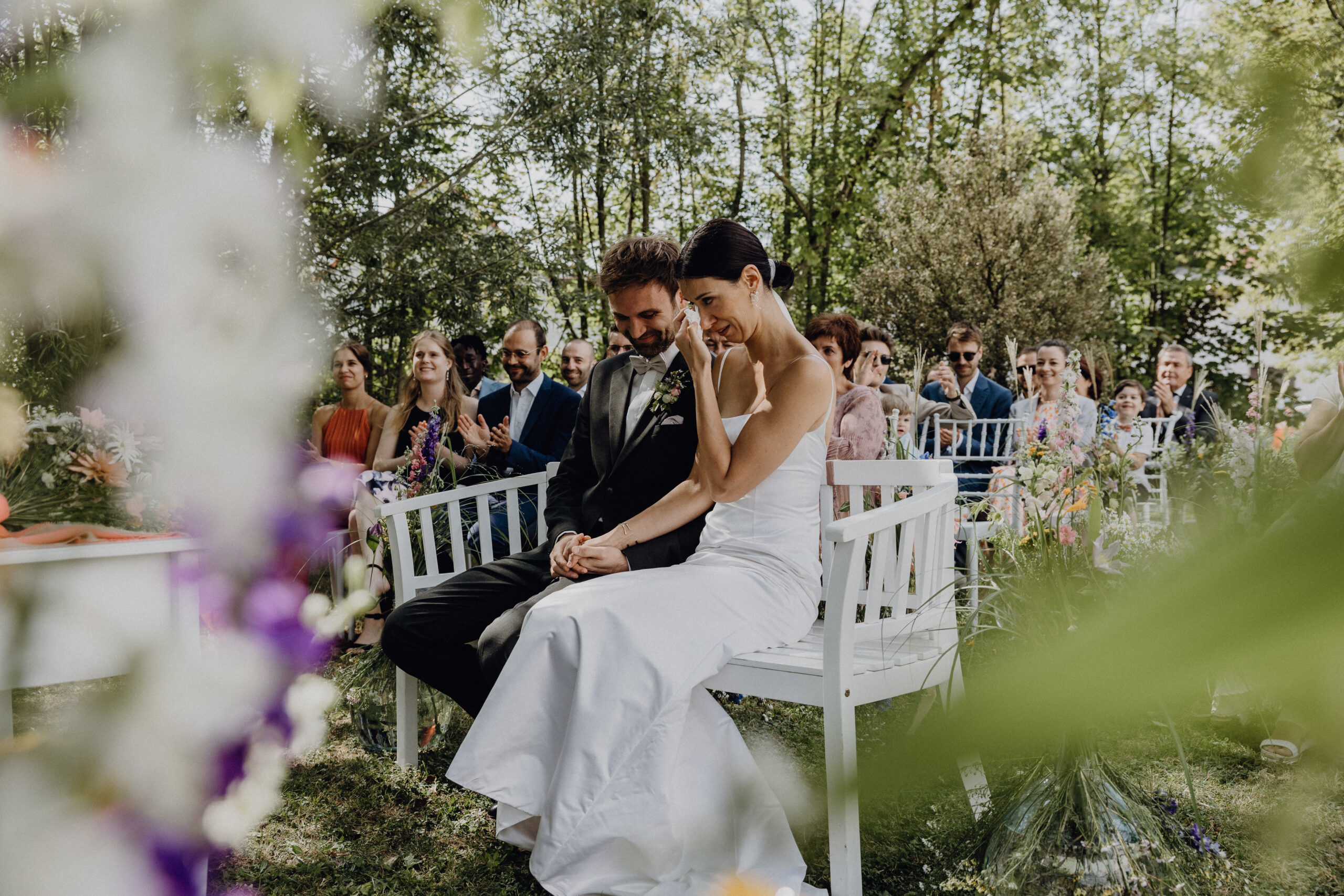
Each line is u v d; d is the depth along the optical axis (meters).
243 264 0.21
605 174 10.07
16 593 0.23
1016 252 12.87
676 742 2.26
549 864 2.26
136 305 0.20
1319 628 0.08
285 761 0.27
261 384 0.21
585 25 8.09
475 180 9.48
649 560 2.70
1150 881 2.12
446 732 3.38
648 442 2.92
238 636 0.24
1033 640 0.14
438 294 8.98
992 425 5.63
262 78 0.20
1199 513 0.11
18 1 0.19
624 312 2.98
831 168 16.59
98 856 0.21
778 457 2.59
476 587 2.91
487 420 4.88
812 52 16.83
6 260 0.19
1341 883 1.96
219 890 2.37
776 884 2.12
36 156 0.19
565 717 2.36
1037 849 2.17
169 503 0.22
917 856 2.44
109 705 0.22
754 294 2.68
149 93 0.19
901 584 2.67
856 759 0.13
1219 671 0.09
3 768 0.20
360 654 3.96
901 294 13.62
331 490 0.28
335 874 2.55
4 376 0.19
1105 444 2.30
